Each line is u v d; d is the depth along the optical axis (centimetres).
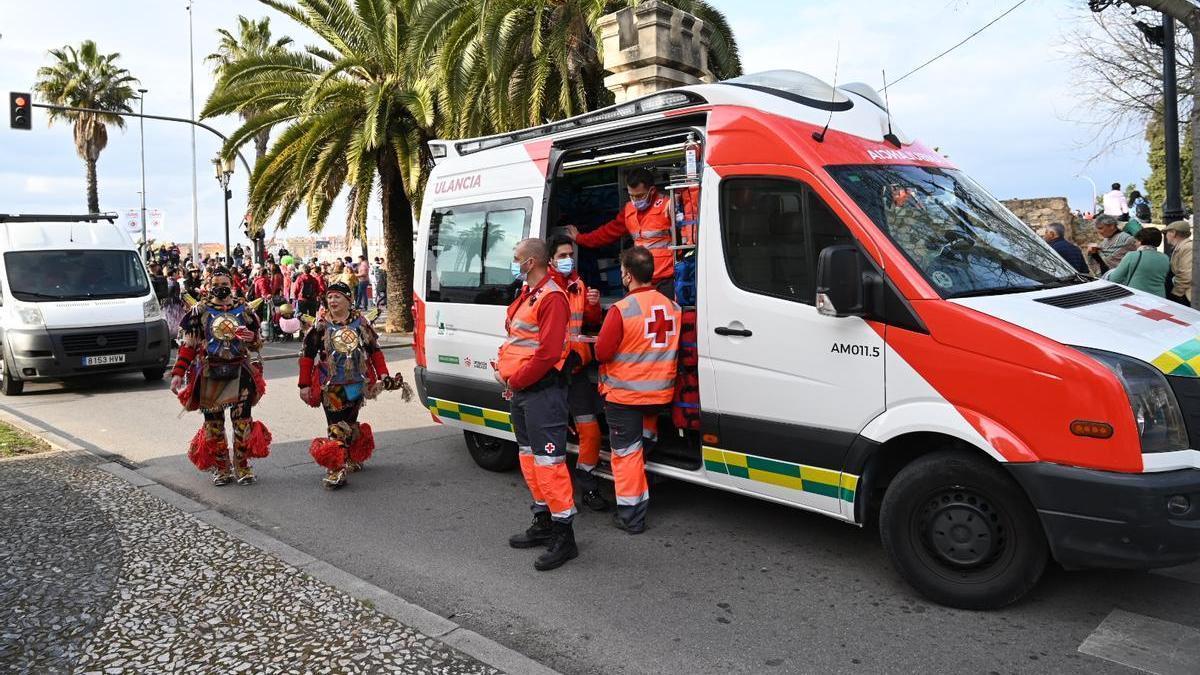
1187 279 855
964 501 379
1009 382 356
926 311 379
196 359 621
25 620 378
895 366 389
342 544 504
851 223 407
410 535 518
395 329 1820
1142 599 397
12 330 1110
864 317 399
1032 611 387
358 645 350
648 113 513
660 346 480
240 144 1598
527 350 455
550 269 468
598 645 366
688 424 495
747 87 479
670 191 514
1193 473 338
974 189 493
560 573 448
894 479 399
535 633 378
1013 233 462
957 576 385
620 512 501
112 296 1200
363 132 1523
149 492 582
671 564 457
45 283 1173
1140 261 766
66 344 1118
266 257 2073
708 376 469
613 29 1129
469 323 623
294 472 679
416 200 1591
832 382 412
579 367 528
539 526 486
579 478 551
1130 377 338
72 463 669
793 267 430
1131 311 398
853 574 437
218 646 352
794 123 447
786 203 434
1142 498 329
